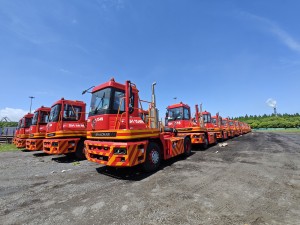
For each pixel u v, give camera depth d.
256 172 5.80
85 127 10.04
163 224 2.95
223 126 20.31
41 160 9.97
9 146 19.20
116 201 3.93
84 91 7.03
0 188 5.11
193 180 5.16
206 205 3.58
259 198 3.86
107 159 6.00
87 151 6.71
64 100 9.66
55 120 9.45
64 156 11.38
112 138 5.78
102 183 5.27
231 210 3.35
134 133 5.76
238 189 4.38
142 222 3.03
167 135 9.19
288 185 4.61
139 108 6.84
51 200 4.15
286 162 7.18
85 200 4.06
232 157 8.54
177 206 3.57
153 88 7.41
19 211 3.64
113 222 3.06
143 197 4.09
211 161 7.80
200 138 11.41
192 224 2.92
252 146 12.75
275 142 15.37
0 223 3.18
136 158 5.68
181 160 8.37
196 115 11.93
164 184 4.93
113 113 6.19
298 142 14.95
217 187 4.54
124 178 5.70
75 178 5.93
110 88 6.30
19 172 7.04
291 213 3.21
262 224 2.88
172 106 12.52
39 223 3.14
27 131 15.09
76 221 3.15
